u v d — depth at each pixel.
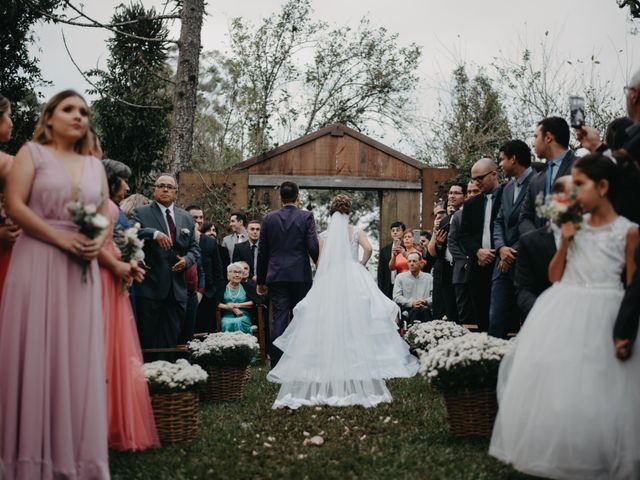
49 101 4.30
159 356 7.09
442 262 8.90
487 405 5.00
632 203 4.23
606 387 3.86
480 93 17.42
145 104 15.95
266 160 13.99
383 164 14.11
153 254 7.03
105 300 4.82
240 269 10.60
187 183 13.33
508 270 6.53
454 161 17.20
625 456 3.78
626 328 3.84
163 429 5.11
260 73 23.72
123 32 12.56
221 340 6.98
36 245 4.07
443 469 4.34
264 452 4.94
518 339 4.28
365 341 6.82
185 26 13.13
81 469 3.94
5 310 4.02
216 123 25.20
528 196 6.07
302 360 6.77
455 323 8.46
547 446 3.87
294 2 23.78
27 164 4.12
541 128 5.97
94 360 4.07
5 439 3.89
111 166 5.76
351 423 5.82
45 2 15.06
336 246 7.18
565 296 4.10
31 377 3.92
